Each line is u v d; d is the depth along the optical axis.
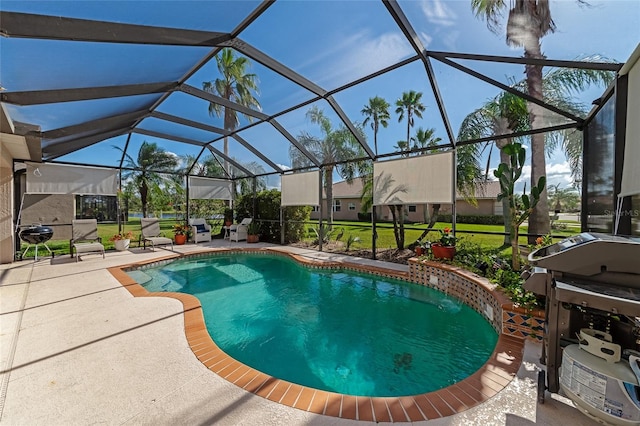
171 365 2.61
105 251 8.73
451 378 2.91
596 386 1.66
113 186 9.10
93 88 4.27
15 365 2.59
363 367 3.12
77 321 3.57
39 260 7.32
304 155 8.93
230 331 4.01
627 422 1.56
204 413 2.00
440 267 5.16
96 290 4.84
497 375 2.44
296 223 10.93
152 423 1.91
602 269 1.73
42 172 7.84
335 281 6.39
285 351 3.48
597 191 4.01
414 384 2.82
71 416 1.97
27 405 2.07
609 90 3.38
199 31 3.72
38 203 8.98
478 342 3.67
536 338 2.99
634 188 2.65
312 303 5.11
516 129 7.19
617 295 1.62
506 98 6.34
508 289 3.61
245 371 2.52
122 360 2.69
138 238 10.60
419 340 3.74
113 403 2.10
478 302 4.18
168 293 4.71
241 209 12.16
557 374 2.00
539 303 3.06
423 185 6.41
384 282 6.14
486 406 2.06
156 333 3.26
